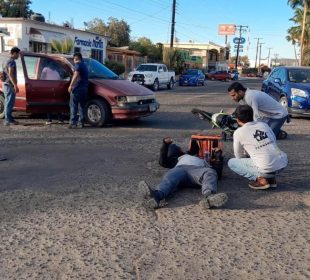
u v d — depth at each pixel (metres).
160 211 4.97
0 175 6.34
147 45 56.84
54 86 10.77
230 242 4.19
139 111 10.76
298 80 13.84
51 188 5.76
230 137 9.27
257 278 3.53
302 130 11.43
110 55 40.97
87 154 7.75
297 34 62.03
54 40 27.30
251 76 90.56
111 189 5.76
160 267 3.67
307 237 4.35
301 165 7.27
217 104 18.34
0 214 4.80
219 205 4.96
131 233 4.35
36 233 4.31
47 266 3.66
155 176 6.43
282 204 5.32
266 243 4.19
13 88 10.45
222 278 3.51
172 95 23.62
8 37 25.81
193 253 3.94
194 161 5.63
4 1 44.28
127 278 3.48
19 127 10.41
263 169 5.65
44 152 7.82
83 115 10.70
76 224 4.55
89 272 3.57
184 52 61.03
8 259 3.78
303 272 3.64
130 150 8.16
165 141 6.50
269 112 7.95
